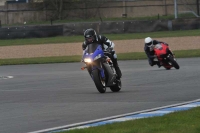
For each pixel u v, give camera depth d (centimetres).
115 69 5081
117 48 12431
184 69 7381
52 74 7731
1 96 5106
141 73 7119
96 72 4859
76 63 9919
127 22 16250
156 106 3925
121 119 3322
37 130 3069
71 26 16238
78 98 4638
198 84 5394
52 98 4728
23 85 6262
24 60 10606
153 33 15762
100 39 4962
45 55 11706
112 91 5141
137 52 11388
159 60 7475
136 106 3969
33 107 4138
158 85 5484
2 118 3603
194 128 2761
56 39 15425
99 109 3878
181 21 16312
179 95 4547
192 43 12562
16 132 3027
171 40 13438
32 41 15162
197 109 3462
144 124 2977
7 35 16100
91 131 2803
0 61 10631
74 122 3319
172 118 3144
